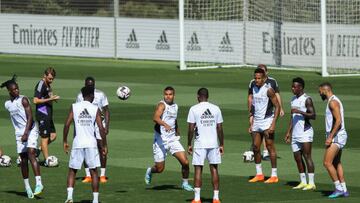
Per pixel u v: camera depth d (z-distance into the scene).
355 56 106.88
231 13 118.25
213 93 89.12
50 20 131.62
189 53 120.25
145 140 62.94
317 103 81.62
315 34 110.06
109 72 109.44
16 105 45.09
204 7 120.38
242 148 59.78
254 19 116.50
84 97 42.81
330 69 108.50
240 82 99.12
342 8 108.31
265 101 49.19
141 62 122.69
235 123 70.38
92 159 42.31
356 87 93.88
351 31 107.12
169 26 122.69
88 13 131.38
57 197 45.09
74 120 42.47
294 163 54.84
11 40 134.38
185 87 94.38
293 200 44.19
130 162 54.94
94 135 42.62
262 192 46.34
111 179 49.81
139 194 45.84
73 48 130.25
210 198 44.91
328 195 45.50
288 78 102.56
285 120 72.19
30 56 132.12
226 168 53.19
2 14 134.75
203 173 51.81
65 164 54.56
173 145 46.91
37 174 45.25
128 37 126.25
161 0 128.75
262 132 49.28
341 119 44.72
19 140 45.38
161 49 123.69
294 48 112.19
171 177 50.53
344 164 54.44
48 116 54.19
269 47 114.62
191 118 43.47
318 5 110.50
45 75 54.38
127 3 131.12
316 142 62.09
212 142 43.12
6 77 103.38
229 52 118.00
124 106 80.00
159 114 46.69
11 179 49.94
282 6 113.44
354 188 47.44
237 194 45.78
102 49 128.25
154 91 90.81
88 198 44.88
